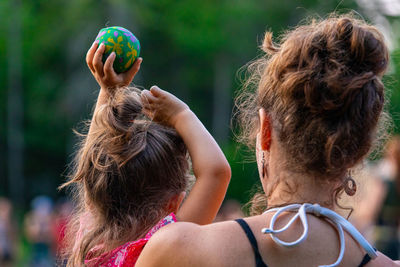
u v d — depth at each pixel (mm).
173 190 3236
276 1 47125
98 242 3049
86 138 3420
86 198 3217
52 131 47688
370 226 8078
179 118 2855
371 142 2195
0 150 47688
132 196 3137
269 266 2062
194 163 2727
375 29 2275
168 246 2143
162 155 3184
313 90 2133
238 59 49688
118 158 3107
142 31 48438
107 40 3111
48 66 49188
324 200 2213
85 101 42562
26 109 47938
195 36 46312
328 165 2135
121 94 3164
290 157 2205
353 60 2191
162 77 51094
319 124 2145
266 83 2318
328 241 2119
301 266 2070
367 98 2160
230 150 29766
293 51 2234
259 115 2328
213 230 2148
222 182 2682
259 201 2492
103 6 43125
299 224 2131
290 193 2215
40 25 46938
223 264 2064
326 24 2293
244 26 47250
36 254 18594
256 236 2107
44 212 18922
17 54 47188
